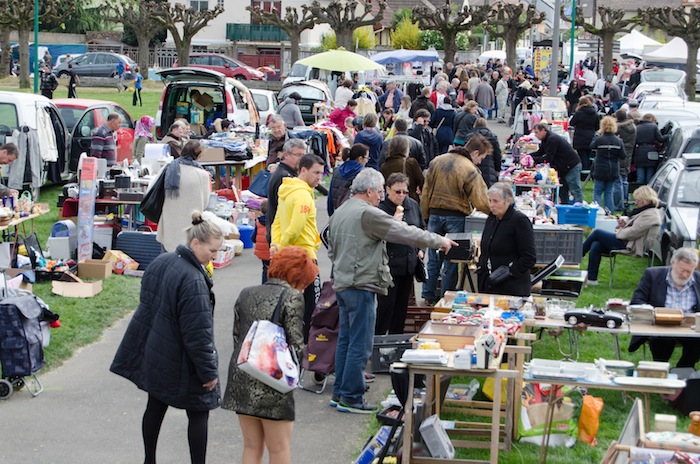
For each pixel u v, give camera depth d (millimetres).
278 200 9328
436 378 7492
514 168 16766
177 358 6328
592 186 22844
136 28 56500
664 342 9227
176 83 20688
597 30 53844
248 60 69688
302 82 30094
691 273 9086
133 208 13641
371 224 7973
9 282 10812
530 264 8953
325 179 21344
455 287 10828
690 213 13930
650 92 34656
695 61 51594
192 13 53219
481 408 8180
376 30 69812
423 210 11234
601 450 7453
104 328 10672
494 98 38500
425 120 17219
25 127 16438
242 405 6070
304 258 6223
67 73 50594
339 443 7629
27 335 8469
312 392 8828
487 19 52219
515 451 7395
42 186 19234
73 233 12984
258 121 21859
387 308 9430
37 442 7492
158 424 6547
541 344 10344
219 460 7266
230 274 13445
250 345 5938
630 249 13195
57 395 8578
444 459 6824
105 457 7250
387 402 7965
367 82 42094
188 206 10898
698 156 15195
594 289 13289
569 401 7828
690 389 8219
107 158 16188
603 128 18594
